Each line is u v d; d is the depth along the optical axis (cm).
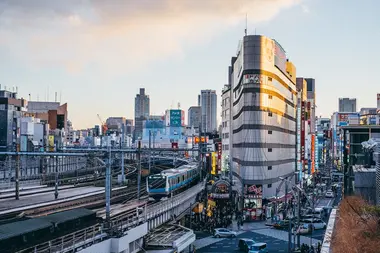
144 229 4731
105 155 4472
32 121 14175
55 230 3878
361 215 3731
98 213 5284
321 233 7894
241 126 10312
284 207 9494
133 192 8212
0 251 3194
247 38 10156
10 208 5159
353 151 7469
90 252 3678
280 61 11519
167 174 8212
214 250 6456
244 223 8894
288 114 12681
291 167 13250
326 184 17150
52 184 8888
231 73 13225
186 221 8138
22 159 10050
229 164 12812
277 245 6875
